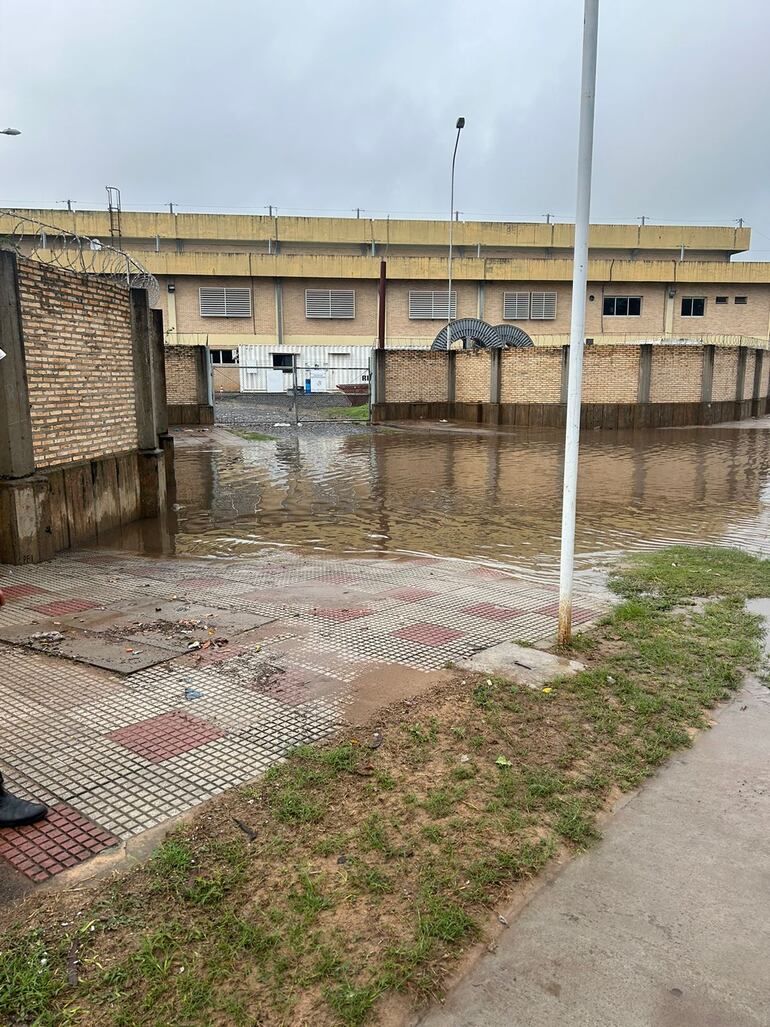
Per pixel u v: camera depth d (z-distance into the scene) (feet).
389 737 12.24
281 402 121.39
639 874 9.14
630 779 11.25
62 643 16.67
